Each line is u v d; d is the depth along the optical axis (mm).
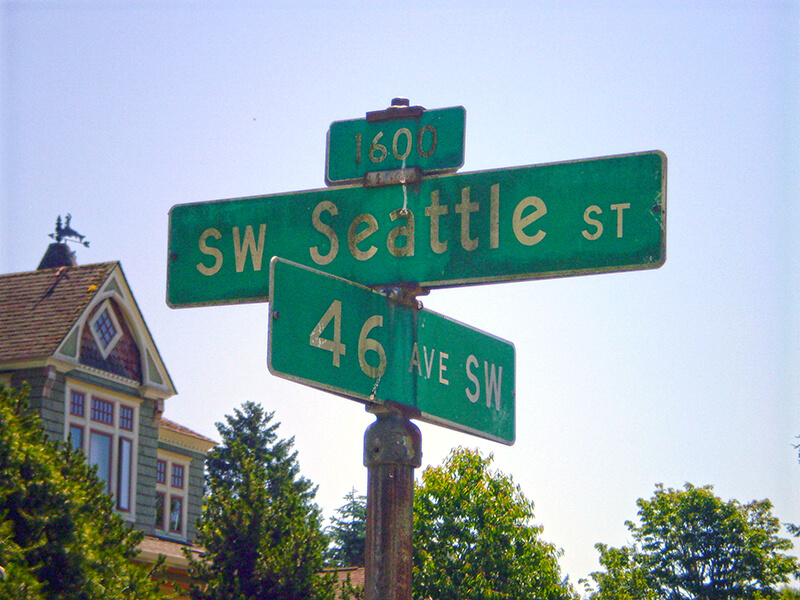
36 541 10656
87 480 13234
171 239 4973
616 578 64000
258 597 18328
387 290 4637
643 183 4441
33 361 20812
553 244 4492
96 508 12906
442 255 4625
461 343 4992
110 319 22797
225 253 4883
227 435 61250
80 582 10789
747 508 64188
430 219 4672
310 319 4262
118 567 11555
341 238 4750
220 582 18281
